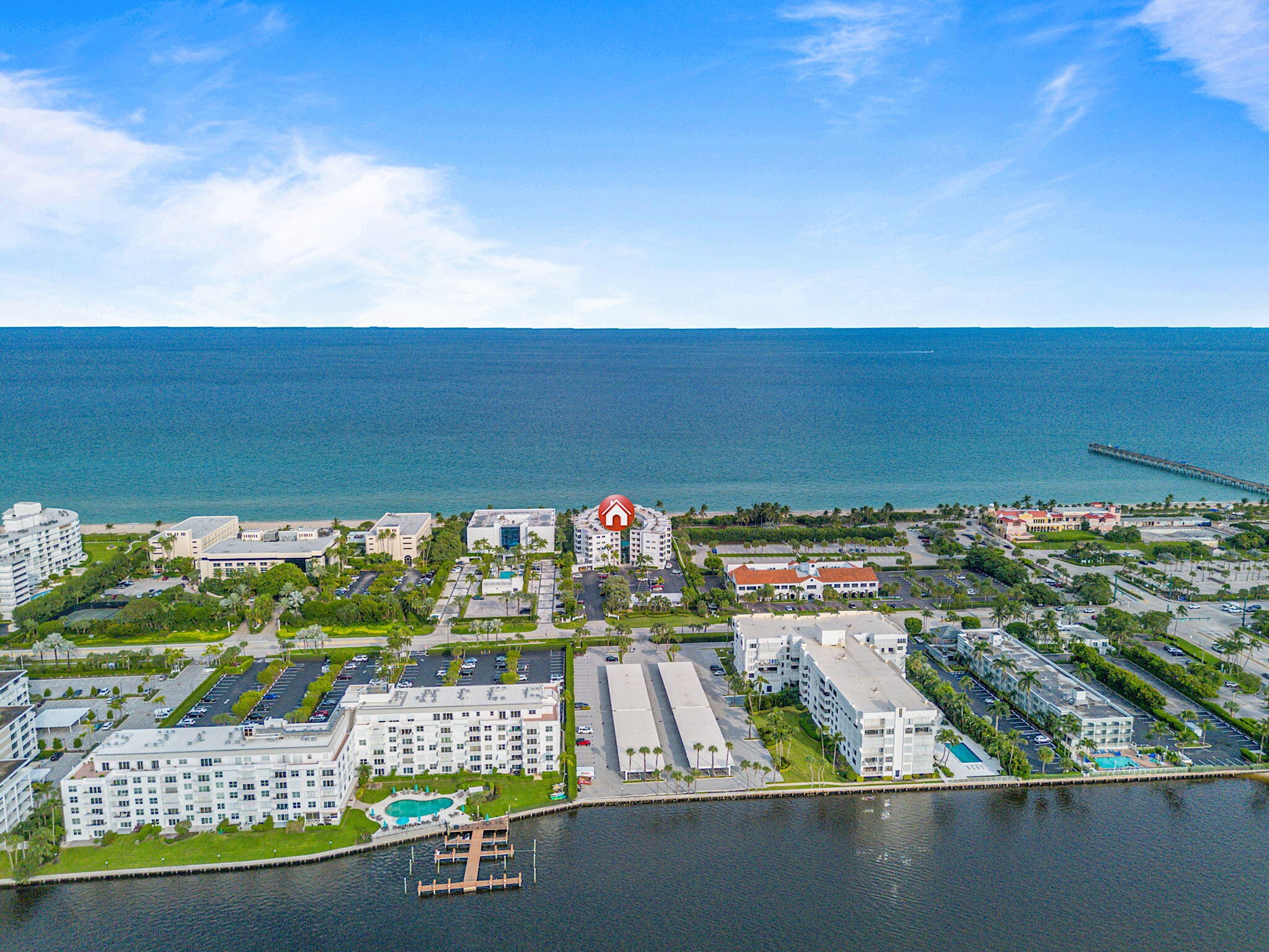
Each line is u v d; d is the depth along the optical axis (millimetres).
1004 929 191375
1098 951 185000
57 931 189000
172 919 193000
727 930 190500
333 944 186000
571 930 190750
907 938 188250
